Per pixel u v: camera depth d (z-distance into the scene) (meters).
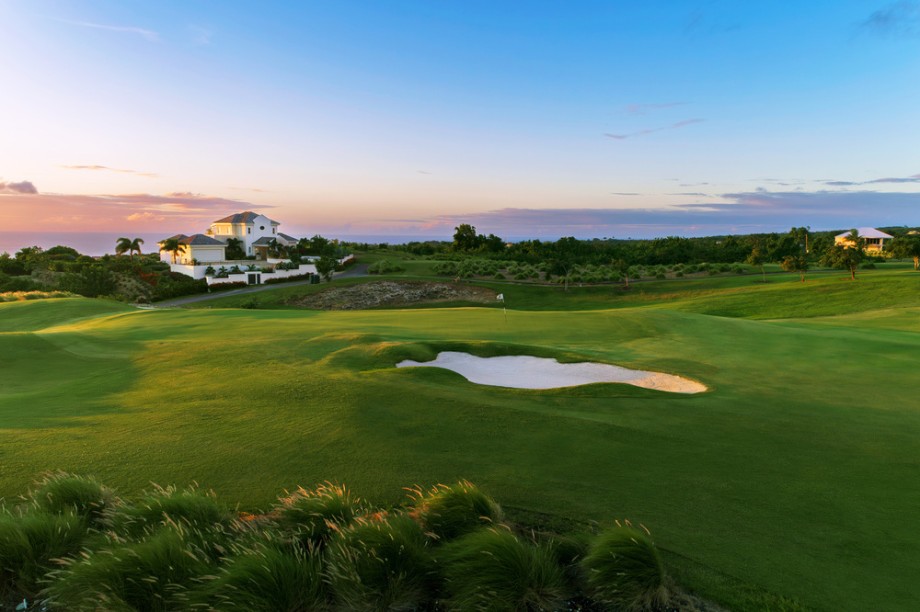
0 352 15.58
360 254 103.94
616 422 8.95
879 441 8.15
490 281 67.69
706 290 54.84
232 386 11.24
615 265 68.69
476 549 4.50
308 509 5.21
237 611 3.87
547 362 14.52
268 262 83.69
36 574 4.39
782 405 10.21
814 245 92.69
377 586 4.29
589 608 4.33
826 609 4.14
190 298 62.59
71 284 62.09
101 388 11.67
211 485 6.30
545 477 6.67
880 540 5.20
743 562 4.79
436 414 9.22
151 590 4.04
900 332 20.36
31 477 6.44
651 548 4.52
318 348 15.54
